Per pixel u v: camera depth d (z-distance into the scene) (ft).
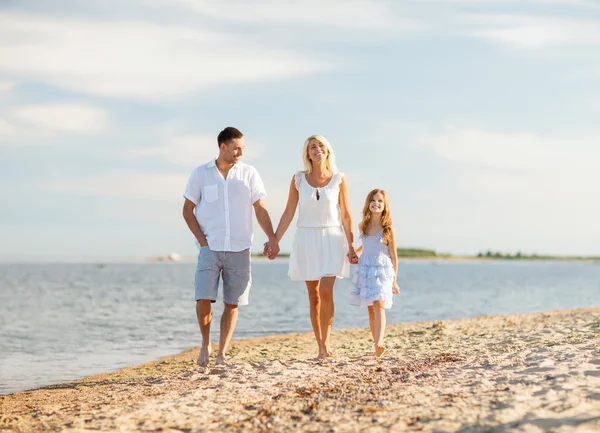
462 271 288.10
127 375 24.35
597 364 16.62
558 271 294.66
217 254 20.94
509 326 33.37
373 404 13.83
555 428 11.18
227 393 16.29
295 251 21.93
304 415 13.39
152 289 111.96
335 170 22.22
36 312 60.08
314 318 22.45
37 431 13.50
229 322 21.47
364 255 21.99
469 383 15.29
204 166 21.15
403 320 50.01
